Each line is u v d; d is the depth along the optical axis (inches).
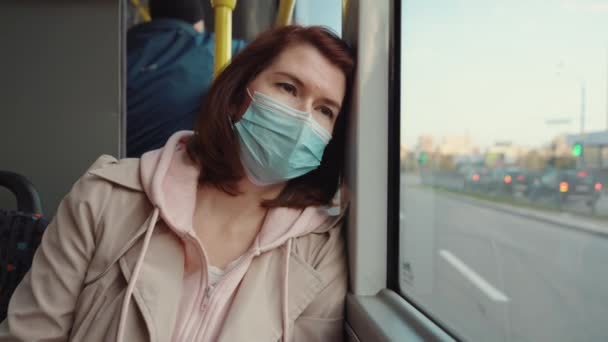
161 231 31.9
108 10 57.8
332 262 35.5
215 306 30.4
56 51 57.1
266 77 33.5
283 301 31.6
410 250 36.3
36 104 56.9
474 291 28.7
